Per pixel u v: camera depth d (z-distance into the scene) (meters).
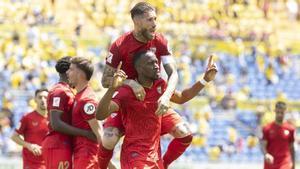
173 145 13.26
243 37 53.25
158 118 12.53
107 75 12.48
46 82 42.72
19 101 40.44
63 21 51.41
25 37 46.81
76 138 14.22
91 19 52.19
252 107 46.03
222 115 43.25
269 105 46.03
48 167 14.37
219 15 55.44
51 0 53.00
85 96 14.06
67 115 14.37
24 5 50.62
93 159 14.01
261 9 57.78
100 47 48.06
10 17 49.34
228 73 48.56
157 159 12.54
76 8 53.16
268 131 23.11
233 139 42.06
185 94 13.19
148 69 12.17
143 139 12.46
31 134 19.03
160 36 12.61
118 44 12.41
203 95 44.47
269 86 48.72
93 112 13.90
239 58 50.03
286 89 49.19
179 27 53.00
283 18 58.50
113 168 14.40
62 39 48.09
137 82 12.38
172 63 12.52
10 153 35.75
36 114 19.09
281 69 50.44
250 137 42.31
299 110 46.75
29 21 49.28
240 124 43.09
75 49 46.94
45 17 50.12
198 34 52.12
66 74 14.67
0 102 40.28
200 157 40.22
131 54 12.35
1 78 42.19
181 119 13.11
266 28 56.00
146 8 12.15
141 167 12.32
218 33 52.62
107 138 12.80
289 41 56.16
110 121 12.92
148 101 12.41
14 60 43.91
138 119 12.44
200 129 41.62
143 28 12.15
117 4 53.72
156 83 12.45
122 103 12.36
